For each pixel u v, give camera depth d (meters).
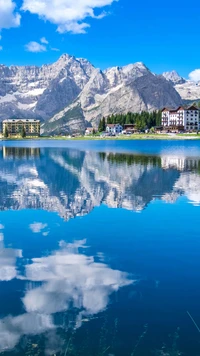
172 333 13.25
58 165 79.50
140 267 19.53
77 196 40.34
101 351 12.34
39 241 24.41
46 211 33.50
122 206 35.38
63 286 17.06
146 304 15.27
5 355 12.19
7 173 64.38
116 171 65.62
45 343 12.73
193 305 15.16
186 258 20.92
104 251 22.28
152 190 43.84
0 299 15.78
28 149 158.62
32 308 14.88
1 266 19.69
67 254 21.70
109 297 15.90
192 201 37.47
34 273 18.67
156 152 122.00
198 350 12.36
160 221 29.56
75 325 13.73
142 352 12.29
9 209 34.25
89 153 121.94
